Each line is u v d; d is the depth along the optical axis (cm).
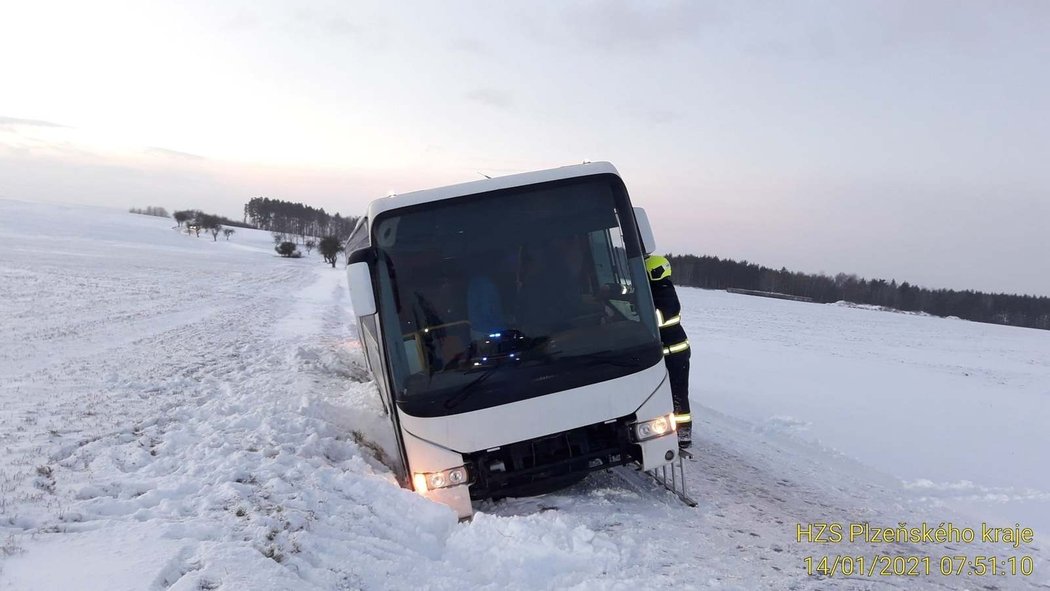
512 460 543
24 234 11419
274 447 683
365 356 1283
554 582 416
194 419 857
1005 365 3066
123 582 365
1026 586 480
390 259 561
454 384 534
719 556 473
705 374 1812
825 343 3506
